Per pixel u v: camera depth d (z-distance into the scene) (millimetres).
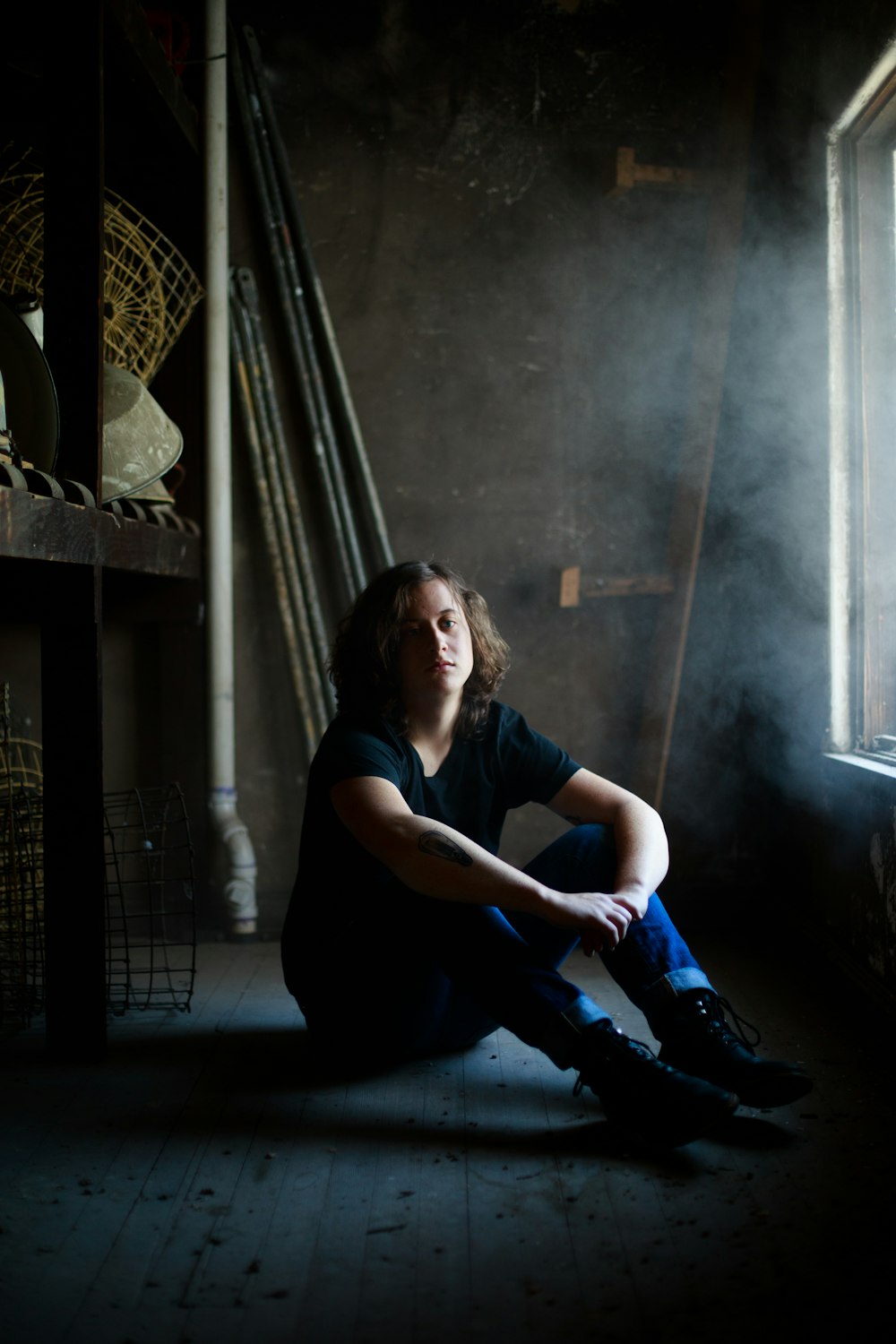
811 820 3105
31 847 2680
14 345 2266
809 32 3008
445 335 3572
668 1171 1833
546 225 3559
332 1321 1441
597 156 3545
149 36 2809
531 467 3588
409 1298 1489
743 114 3375
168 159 3395
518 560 3598
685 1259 1566
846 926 2811
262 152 3496
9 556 1781
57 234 2328
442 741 2275
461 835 1979
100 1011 2402
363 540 3588
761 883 3574
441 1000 2162
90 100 2307
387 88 3521
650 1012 2031
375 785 2041
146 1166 1894
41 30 2787
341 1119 2074
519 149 3543
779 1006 2715
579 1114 2082
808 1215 1677
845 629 2969
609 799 2232
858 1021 2598
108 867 3520
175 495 3465
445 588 2236
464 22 3504
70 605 2361
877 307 2898
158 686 3535
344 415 3541
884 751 2887
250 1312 1465
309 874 2188
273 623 3582
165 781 3525
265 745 3600
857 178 2900
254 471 3529
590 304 3570
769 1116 2049
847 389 2938
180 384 3451
